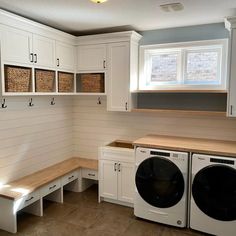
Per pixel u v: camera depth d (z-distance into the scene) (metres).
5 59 2.58
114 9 2.72
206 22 3.20
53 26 3.40
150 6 2.60
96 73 3.67
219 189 2.61
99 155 3.44
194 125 3.44
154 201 2.92
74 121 4.24
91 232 2.77
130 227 2.88
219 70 3.29
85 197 3.66
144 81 3.69
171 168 2.80
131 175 3.24
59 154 3.95
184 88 3.46
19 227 2.85
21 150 3.24
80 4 2.55
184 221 2.82
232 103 2.89
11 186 2.97
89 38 3.58
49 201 3.53
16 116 3.14
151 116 3.69
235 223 2.57
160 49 3.54
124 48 3.41
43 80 3.14
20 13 2.85
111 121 3.97
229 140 3.25
